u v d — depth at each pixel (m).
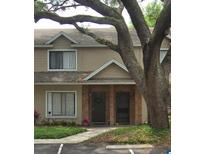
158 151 13.41
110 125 24.58
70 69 25.58
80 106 25.11
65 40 25.64
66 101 25.30
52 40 25.41
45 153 13.23
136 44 25.34
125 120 24.95
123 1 15.96
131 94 24.89
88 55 25.66
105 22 16.72
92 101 25.12
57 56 25.62
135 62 16.98
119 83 24.14
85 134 19.05
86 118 24.92
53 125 24.55
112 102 24.70
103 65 24.30
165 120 16.00
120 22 16.78
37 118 25.06
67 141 16.03
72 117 25.09
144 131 15.60
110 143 15.15
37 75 25.16
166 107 16.14
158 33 15.43
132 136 15.32
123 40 16.97
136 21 16.20
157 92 16.02
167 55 17.23
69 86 25.19
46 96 25.20
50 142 15.71
